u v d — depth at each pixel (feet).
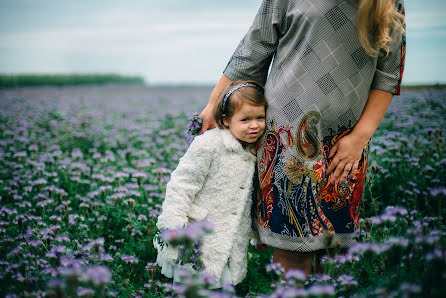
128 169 14.75
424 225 7.91
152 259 10.11
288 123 7.19
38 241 8.41
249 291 8.93
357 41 6.83
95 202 12.07
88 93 58.90
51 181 14.51
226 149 7.53
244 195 7.60
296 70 7.09
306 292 5.98
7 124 24.16
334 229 7.38
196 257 7.11
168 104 40.83
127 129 24.45
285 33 7.36
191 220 7.64
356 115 7.16
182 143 20.86
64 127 24.50
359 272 7.38
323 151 7.22
